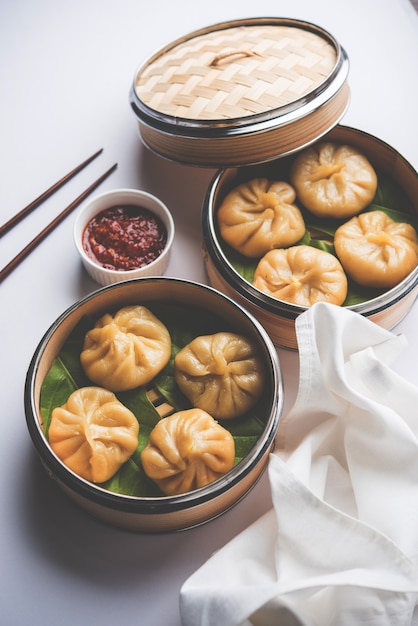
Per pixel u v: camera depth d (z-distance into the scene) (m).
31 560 0.63
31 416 0.61
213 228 0.70
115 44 0.86
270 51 0.72
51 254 0.75
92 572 0.63
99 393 0.65
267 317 0.67
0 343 0.71
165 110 0.71
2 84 0.84
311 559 0.59
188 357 0.66
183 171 0.79
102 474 0.62
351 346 0.65
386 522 0.60
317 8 0.88
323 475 0.63
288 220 0.71
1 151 0.80
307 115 0.69
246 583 0.58
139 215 0.74
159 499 0.58
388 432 0.62
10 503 0.65
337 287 0.68
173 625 0.62
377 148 0.74
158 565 0.63
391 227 0.71
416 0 0.88
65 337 0.66
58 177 0.79
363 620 0.58
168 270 0.74
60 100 0.83
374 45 0.85
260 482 0.66
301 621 0.57
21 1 0.88
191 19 0.88
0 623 0.62
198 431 0.62
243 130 0.68
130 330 0.67
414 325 0.72
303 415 0.65
